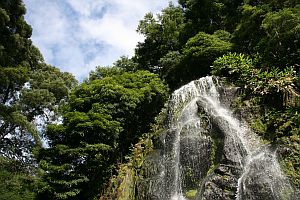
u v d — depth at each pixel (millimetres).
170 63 21328
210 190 9867
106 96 15336
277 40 14594
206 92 15648
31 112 21938
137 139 16297
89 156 13711
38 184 12984
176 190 11594
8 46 22500
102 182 13781
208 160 11703
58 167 12961
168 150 13195
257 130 12188
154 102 17812
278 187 9539
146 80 18234
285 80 12898
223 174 10258
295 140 10852
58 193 12656
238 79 15203
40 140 19891
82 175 13281
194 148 12266
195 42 19828
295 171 9992
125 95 15570
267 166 10289
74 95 15852
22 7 23688
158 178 12070
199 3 23391
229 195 9695
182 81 21672
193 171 11742
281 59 14805
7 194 15172
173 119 15602
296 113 11516
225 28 22766
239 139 11711
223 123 12367
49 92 22297
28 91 21828
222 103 14422
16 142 20109
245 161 10875
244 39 18547
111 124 14180
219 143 11828
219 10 23000
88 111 15086
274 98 13023
